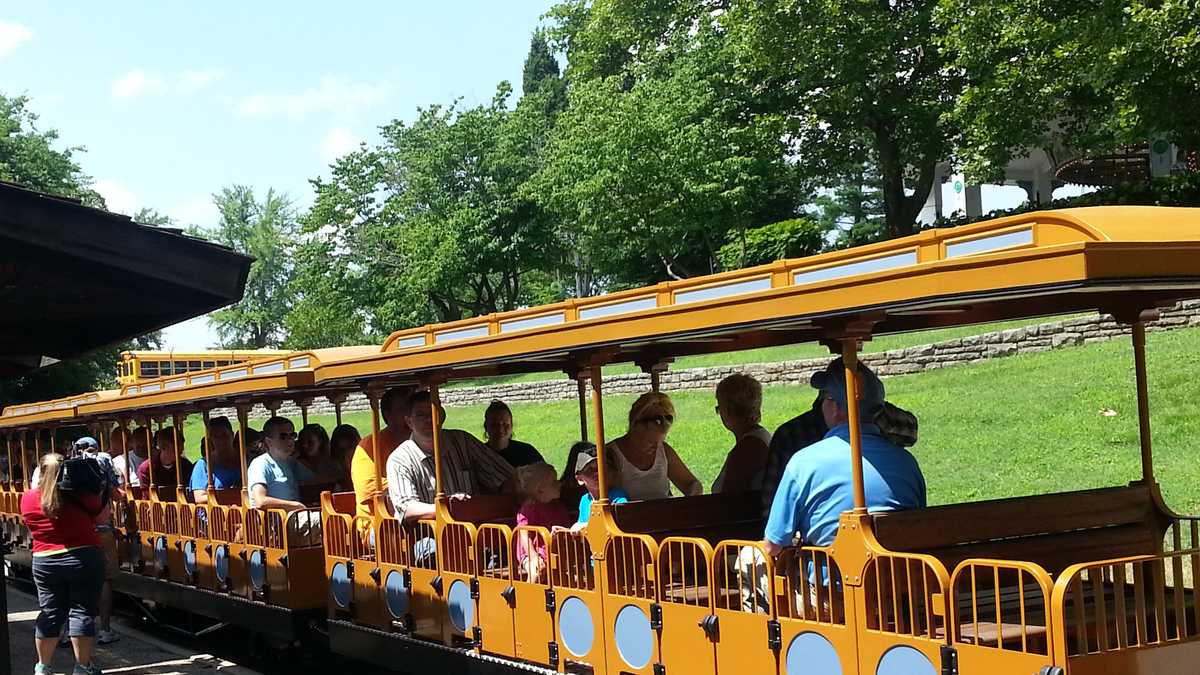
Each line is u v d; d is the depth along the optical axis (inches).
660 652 227.0
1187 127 652.7
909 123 1035.9
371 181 1756.9
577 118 1327.5
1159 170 908.0
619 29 1337.4
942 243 169.3
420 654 303.3
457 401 1155.9
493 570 281.0
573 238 1656.0
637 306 229.1
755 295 195.8
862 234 1667.1
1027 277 152.4
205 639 469.7
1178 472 422.9
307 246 1775.3
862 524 185.6
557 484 291.4
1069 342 675.4
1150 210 164.6
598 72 1432.1
